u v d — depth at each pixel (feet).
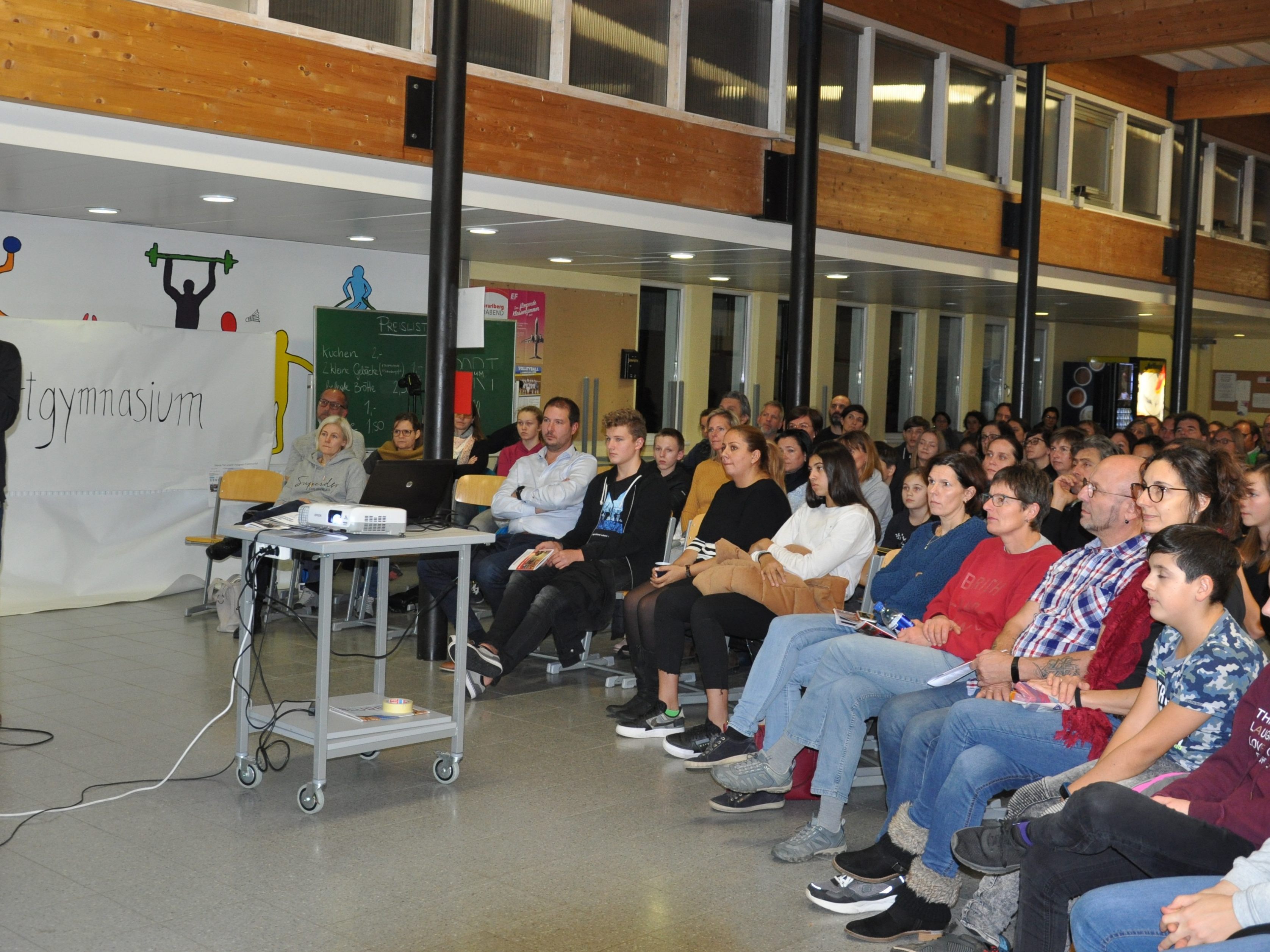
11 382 15.72
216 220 24.70
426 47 21.34
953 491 13.50
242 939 9.73
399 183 21.40
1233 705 8.27
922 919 10.17
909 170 31.24
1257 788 7.66
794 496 20.86
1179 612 8.42
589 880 11.27
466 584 14.02
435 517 17.43
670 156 25.32
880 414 44.88
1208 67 40.65
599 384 35.12
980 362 49.29
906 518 17.72
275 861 11.44
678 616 16.01
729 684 15.58
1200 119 41.22
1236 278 46.26
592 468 20.10
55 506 24.08
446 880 11.15
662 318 37.91
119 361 24.76
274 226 25.64
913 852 10.54
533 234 26.17
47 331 23.73
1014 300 41.32
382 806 13.17
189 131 18.92
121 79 17.92
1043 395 52.70
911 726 10.95
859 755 11.96
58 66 17.30
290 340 28.43
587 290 34.58
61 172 19.40
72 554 24.40
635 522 18.22
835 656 12.16
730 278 35.50
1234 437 24.71
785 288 37.96
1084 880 8.30
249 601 13.60
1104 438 15.98
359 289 29.48
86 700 17.08
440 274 20.01
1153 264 41.27
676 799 13.74
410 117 21.15
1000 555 12.22
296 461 24.03
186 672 18.89
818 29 26.58
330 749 12.87
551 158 23.15
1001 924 9.72
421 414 30.27
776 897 11.04
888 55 31.40
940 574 13.29
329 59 20.15
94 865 11.19
